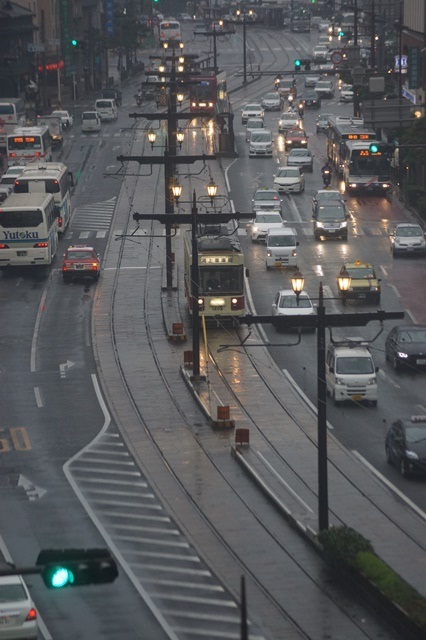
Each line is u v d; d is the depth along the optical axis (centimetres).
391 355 18875
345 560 11544
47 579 5894
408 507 13512
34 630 9894
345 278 15775
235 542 12638
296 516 13112
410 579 11575
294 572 11850
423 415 16475
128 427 16538
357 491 13988
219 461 15200
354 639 10362
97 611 10956
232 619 10775
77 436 16212
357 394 17038
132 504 13788
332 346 17650
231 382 18338
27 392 18200
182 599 11219
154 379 18712
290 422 16538
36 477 14725
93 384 18525
